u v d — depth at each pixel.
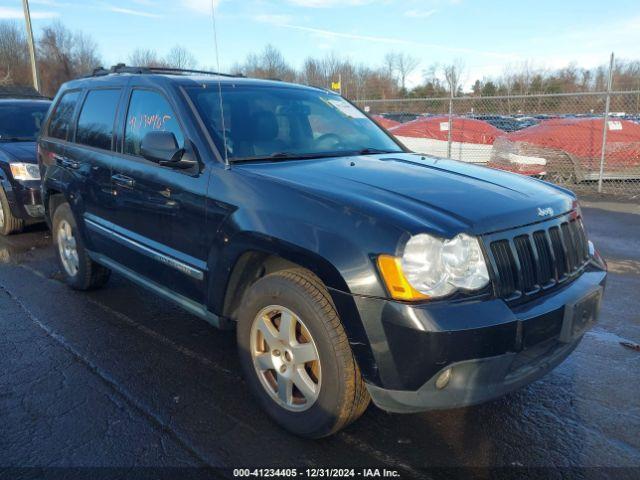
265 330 3.00
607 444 2.94
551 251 2.86
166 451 2.86
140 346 4.12
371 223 2.52
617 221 8.68
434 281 2.42
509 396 3.43
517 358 2.61
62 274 5.48
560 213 3.05
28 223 7.65
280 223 2.80
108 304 4.96
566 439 2.99
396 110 17.89
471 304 2.46
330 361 2.65
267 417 3.16
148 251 3.79
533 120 14.58
